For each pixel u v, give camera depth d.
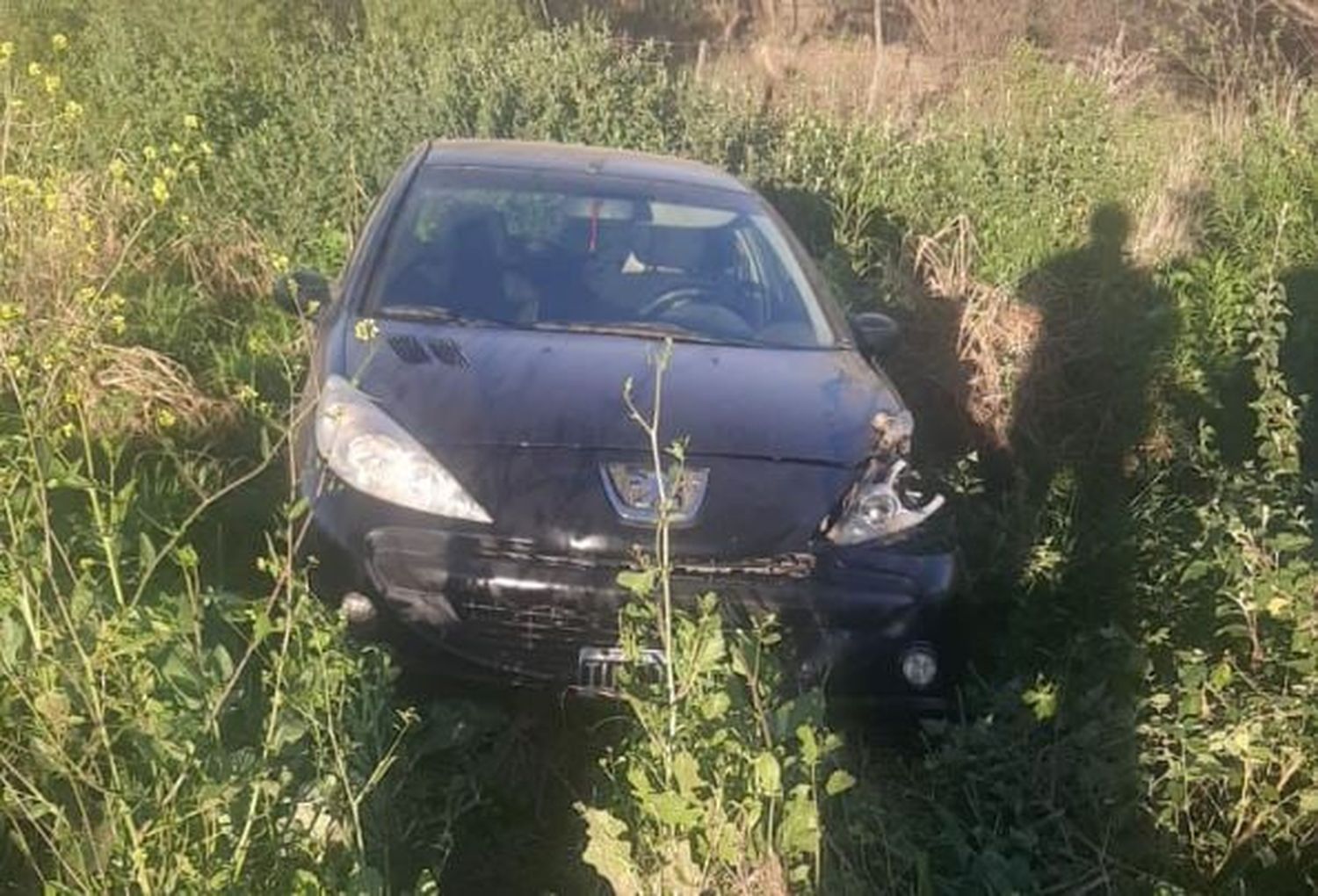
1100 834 4.02
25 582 3.06
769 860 3.29
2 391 4.15
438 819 3.93
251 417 6.30
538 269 5.76
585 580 4.40
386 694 3.78
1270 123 11.04
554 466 4.59
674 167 6.65
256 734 3.24
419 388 4.86
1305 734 4.16
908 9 20.05
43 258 5.62
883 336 6.13
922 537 4.72
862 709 4.59
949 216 9.51
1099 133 10.58
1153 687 4.61
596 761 4.41
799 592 4.50
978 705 4.75
